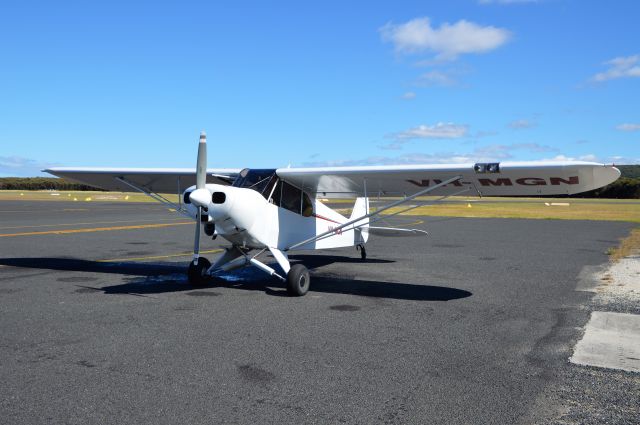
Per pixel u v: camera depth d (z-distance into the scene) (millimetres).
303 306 6922
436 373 4320
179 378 4125
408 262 11602
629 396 3863
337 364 4520
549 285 8688
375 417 3457
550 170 6996
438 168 7621
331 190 9414
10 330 5504
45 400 3656
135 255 12281
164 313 6391
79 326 5703
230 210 7348
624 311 6723
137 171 10180
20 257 11602
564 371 4395
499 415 3510
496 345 5156
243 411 3521
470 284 8781
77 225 21031
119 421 3338
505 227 22703
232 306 6863
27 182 110062
